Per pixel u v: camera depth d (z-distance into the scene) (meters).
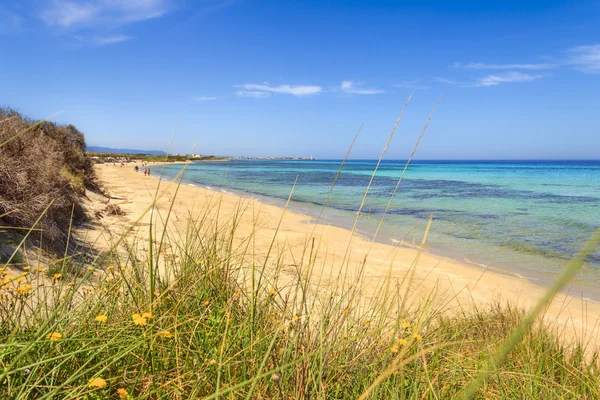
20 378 1.64
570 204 23.84
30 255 4.87
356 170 90.62
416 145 2.44
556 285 0.51
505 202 24.88
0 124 6.42
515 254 11.52
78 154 16.83
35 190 6.26
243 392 1.87
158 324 2.20
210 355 2.17
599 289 8.61
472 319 4.16
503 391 2.44
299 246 9.84
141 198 17.73
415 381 2.12
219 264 3.12
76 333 2.12
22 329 2.22
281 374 1.94
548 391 2.71
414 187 38.75
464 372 2.43
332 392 2.07
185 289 2.81
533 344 3.78
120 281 2.59
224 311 2.56
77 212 8.98
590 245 0.47
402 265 9.16
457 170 92.25
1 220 5.29
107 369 1.83
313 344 2.31
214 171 64.56
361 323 2.86
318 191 32.09
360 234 13.05
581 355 4.06
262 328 2.48
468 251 11.77
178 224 10.20
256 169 83.38
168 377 1.96
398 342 2.18
